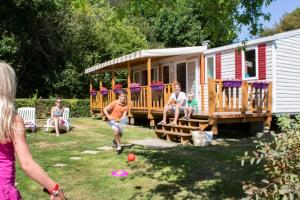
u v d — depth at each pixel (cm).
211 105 1166
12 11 2389
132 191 624
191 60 1742
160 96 1500
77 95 2680
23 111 1469
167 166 788
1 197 235
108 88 2800
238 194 590
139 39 3183
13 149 244
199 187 636
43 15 2544
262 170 717
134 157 850
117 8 717
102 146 1071
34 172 237
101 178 704
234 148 1001
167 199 581
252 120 1302
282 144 373
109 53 2886
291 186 325
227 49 1622
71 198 589
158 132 1245
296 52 1530
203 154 907
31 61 2594
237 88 1270
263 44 1478
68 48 2683
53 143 1141
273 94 1437
